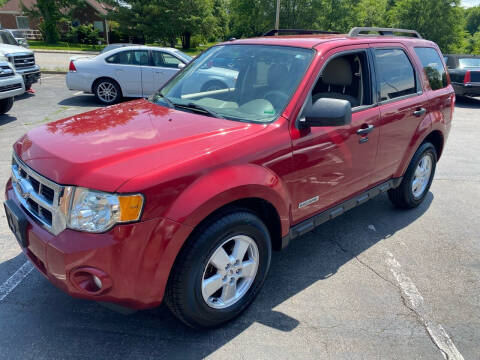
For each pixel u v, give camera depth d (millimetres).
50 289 3021
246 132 2645
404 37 4281
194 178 2262
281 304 2961
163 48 10555
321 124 2697
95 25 48000
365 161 3516
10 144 6512
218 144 2469
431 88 4375
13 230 2662
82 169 2174
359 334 2684
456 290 3225
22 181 2535
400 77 3920
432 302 3059
